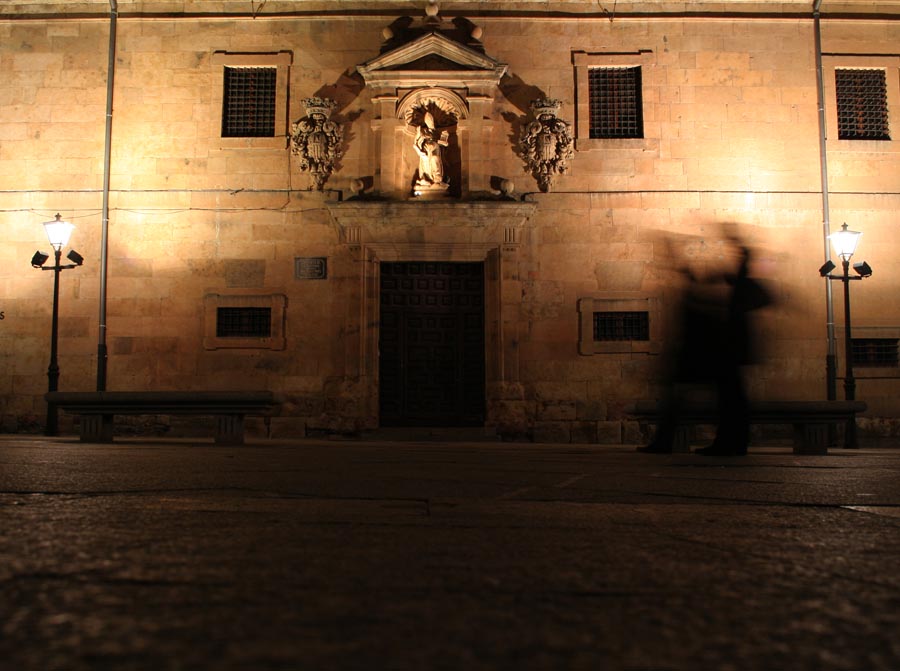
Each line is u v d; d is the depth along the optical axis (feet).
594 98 64.64
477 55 62.39
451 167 63.46
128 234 62.75
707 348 32.27
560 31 64.49
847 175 64.03
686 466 25.18
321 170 62.49
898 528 11.09
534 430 60.85
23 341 62.18
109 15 64.34
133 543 9.07
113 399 40.34
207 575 7.30
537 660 4.70
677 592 6.77
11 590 6.52
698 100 64.18
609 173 63.31
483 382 63.05
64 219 63.05
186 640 5.05
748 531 10.71
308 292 62.18
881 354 63.31
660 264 62.64
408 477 19.70
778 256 63.05
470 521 11.57
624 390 61.82
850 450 45.96
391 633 5.32
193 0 64.39
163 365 61.82
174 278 62.49
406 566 7.95
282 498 14.47
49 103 63.98
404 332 63.10
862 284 63.10
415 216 60.95
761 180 63.72
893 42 65.36
